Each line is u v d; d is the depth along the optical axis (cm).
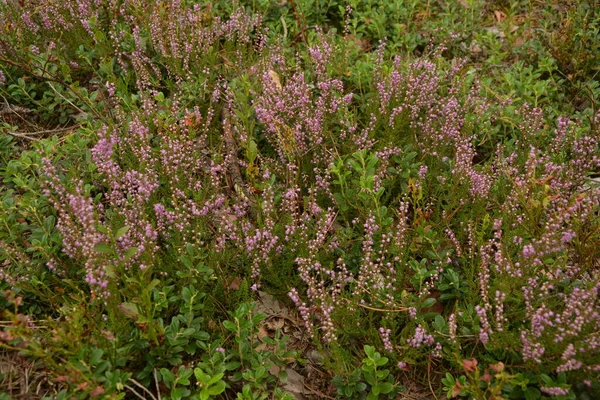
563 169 117
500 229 103
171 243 103
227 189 118
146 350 93
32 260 101
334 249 107
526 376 93
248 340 98
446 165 120
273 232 104
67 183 106
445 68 140
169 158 108
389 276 100
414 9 161
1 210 102
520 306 100
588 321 90
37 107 127
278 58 132
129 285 91
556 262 100
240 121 122
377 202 106
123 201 103
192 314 96
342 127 123
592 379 91
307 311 97
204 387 89
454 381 94
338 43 146
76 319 88
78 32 134
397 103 124
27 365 93
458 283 103
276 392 93
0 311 95
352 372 94
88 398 88
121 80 131
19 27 131
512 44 152
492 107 131
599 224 103
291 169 112
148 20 136
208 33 134
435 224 110
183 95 126
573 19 148
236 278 106
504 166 115
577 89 139
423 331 94
